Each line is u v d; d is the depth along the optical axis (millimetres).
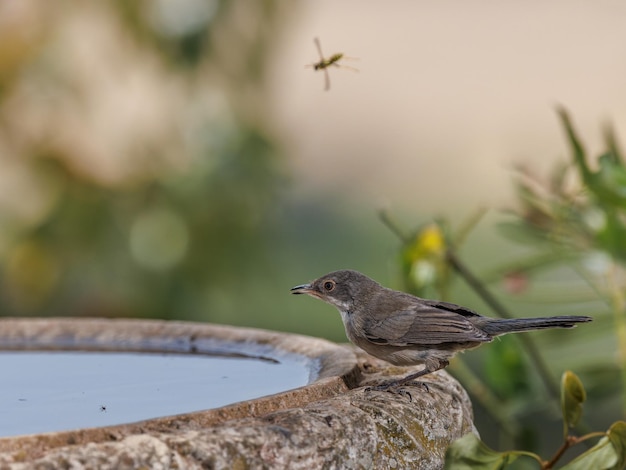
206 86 12297
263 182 12320
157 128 12305
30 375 7203
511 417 10406
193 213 12125
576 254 10047
